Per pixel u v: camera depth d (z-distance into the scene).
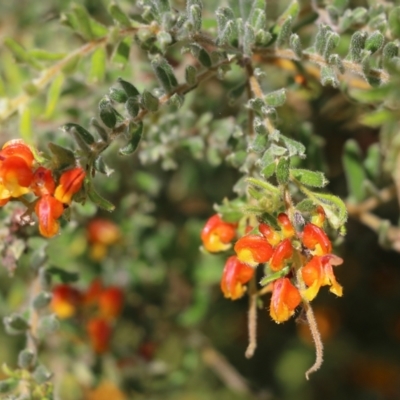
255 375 0.75
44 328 0.49
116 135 0.43
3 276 0.66
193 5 0.44
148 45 0.46
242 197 0.46
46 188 0.42
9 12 0.61
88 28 0.49
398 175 0.51
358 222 0.62
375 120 0.48
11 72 0.55
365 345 0.69
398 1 0.49
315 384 0.76
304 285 0.42
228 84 0.56
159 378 0.61
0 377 0.72
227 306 0.71
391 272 0.65
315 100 0.59
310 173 0.43
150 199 0.61
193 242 0.61
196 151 0.54
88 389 0.64
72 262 0.59
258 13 0.45
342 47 0.54
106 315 0.58
